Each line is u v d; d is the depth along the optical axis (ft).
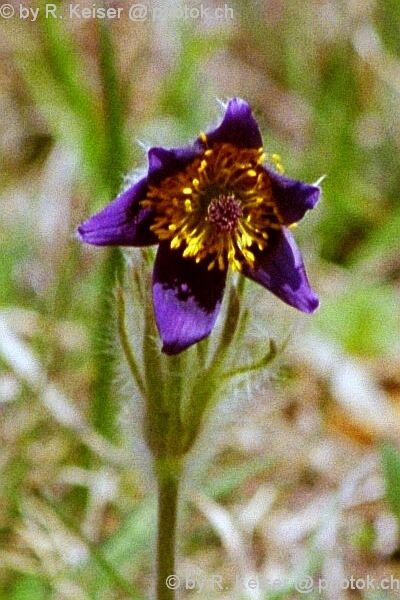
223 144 1.41
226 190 1.42
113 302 1.55
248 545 1.82
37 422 1.88
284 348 1.50
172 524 1.52
